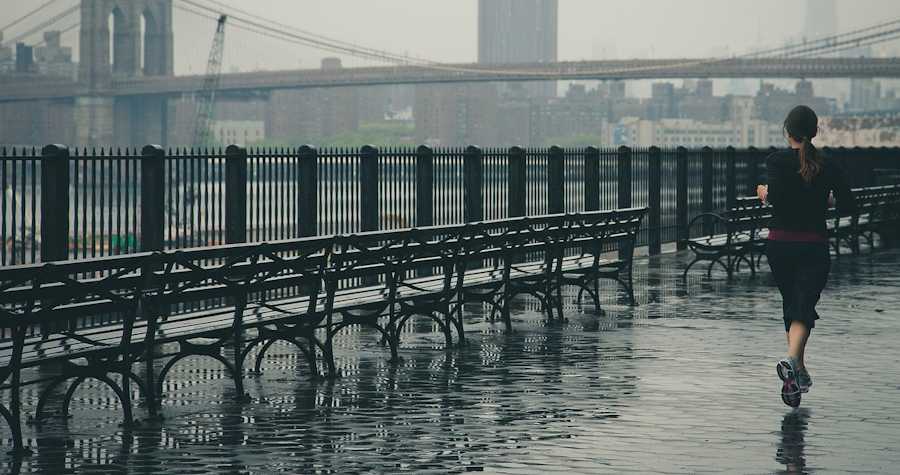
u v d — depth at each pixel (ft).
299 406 38.50
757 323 58.65
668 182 102.17
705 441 33.42
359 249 45.44
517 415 37.01
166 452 32.22
